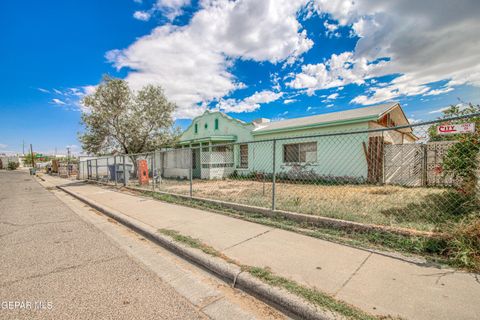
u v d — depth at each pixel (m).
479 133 4.10
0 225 5.18
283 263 2.81
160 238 3.90
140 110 15.48
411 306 1.97
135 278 2.77
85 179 17.38
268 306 2.25
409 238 3.23
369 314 1.88
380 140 9.92
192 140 15.84
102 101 14.32
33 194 10.73
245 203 6.03
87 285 2.60
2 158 62.41
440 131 4.14
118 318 2.05
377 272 2.55
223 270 2.77
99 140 14.37
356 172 10.41
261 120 16.64
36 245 3.87
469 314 1.86
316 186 9.41
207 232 4.05
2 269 2.99
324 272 2.58
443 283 2.31
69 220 5.64
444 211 4.60
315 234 3.75
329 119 11.52
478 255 2.67
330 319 1.88
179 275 2.86
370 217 4.38
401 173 9.85
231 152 15.61
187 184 11.78
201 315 2.10
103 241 4.08
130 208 6.34
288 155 12.88
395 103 11.20
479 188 4.04
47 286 2.58
